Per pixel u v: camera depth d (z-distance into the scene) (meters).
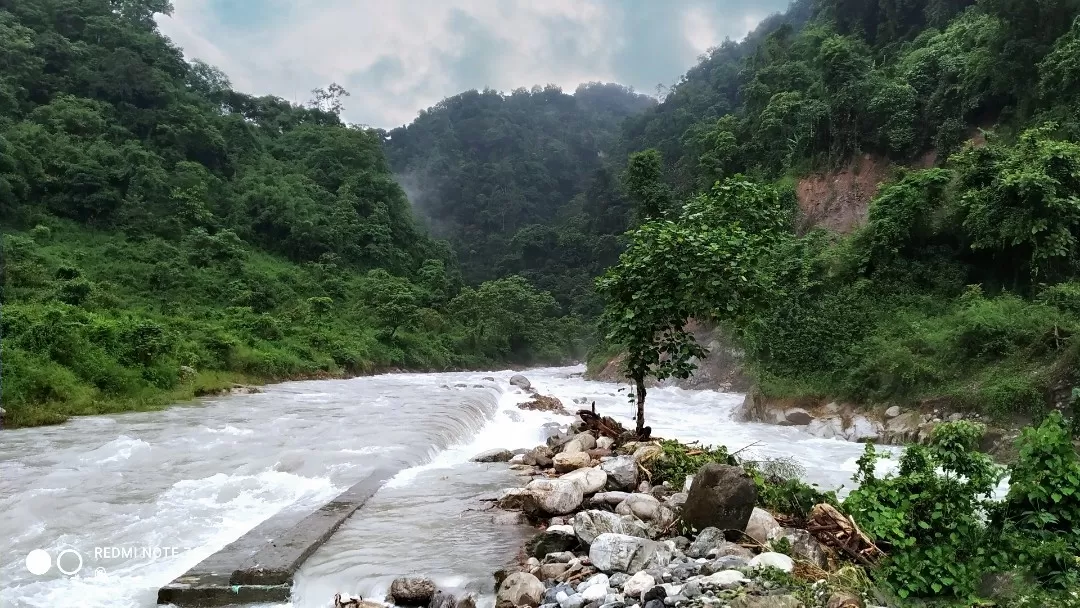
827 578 5.16
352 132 74.19
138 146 50.94
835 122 33.59
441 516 7.77
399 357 42.31
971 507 5.96
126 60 55.56
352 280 53.09
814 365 19.62
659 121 91.81
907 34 42.31
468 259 99.94
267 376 27.59
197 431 13.14
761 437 16.58
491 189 114.69
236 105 78.06
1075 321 15.31
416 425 13.79
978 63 28.05
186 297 36.47
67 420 14.64
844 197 31.44
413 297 50.41
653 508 7.13
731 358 25.50
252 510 7.87
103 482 8.93
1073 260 18.89
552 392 25.31
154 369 19.02
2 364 14.95
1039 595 4.70
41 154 43.75
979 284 20.66
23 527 7.05
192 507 7.92
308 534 6.70
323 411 16.48
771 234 11.53
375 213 65.00
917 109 31.17
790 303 20.95
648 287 10.15
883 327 19.89
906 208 22.39
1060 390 13.86
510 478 9.92
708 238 10.00
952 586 5.09
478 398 19.34
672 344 10.48
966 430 6.24
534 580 5.37
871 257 22.67
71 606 5.23
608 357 35.56
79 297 28.06
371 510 8.02
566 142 134.25
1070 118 23.05
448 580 5.73
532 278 84.12
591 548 5.79
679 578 5.31
